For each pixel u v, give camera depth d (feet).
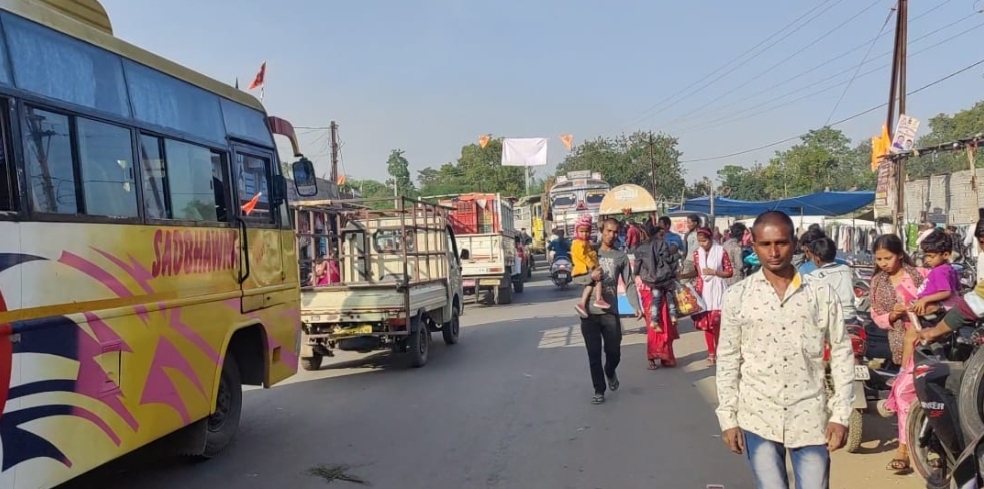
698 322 31.71
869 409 22.25
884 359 21.24
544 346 37.70
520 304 61.67
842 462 17.83
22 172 12.39
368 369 33.53
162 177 16.67
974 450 12.62
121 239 14.84
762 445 10.82
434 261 38.17
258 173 21.90
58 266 13.03
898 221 39.06
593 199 99.14
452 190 190.60
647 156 178.81
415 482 17.39
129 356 14.87
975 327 15.42
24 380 12.13
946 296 16.15
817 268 20.07
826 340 11.00
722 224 127.24
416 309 32.17
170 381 16.33
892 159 38.78
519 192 197.67
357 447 20.54
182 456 19.65
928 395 13.91
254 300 20.71
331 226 37.58
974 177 33.22
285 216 23.43
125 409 14.69
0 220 11.81
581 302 24.82
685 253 48.52
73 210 13.61
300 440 21.50
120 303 14.70
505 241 63.00
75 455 13.24
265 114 22.71
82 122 14.10
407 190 196.65
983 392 12.79
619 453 19.13
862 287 27.84
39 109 12.98
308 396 27.91
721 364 11.25
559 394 26.27
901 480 16.42
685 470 17.63
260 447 20.88
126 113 15.55
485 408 24.58
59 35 13.76
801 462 10.68
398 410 24.86
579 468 17.99
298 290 24.07
